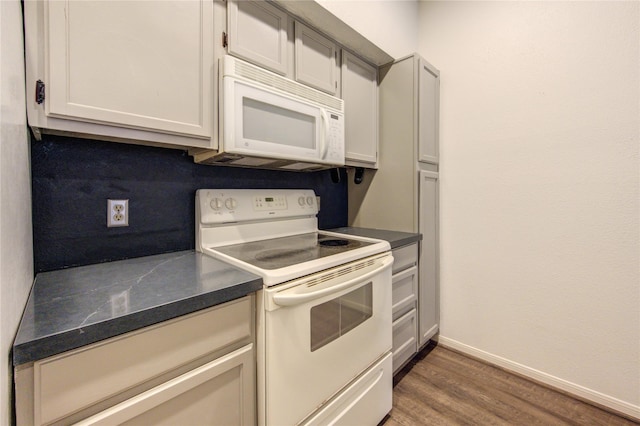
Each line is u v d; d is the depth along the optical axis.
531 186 1.72
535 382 1.72
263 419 0.90
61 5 0.80
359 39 1.66
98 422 0.60
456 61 2.01
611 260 1.49
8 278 0.53
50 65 0.78
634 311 1.44
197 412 0.77
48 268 1.00
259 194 1.53
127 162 1.18
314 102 1.44
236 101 1.12
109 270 1.00
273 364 0.89
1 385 0.46
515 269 1.79
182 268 1.02
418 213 1.84
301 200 1.72
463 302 2.01
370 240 1.50
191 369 0.76
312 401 1.02
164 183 1.29
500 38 1.81
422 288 1.89
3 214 0.52
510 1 1.77
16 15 0.66
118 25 0.89
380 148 2.01
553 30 1.63
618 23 1.45
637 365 1.44
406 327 1.77
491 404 1.54
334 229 2.03
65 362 0.56
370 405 1.29
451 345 2.08
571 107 1.58
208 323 0.78
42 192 0.99
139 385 0.67
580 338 1.59
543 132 1.67
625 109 1.44
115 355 0.62
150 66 0.96
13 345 0.51
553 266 1.66
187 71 1.05
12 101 0.62
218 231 1.34
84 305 0.68
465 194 1.98
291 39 1.42
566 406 1.53
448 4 2.04
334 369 1.10
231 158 1.26
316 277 1.02
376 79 1.98
